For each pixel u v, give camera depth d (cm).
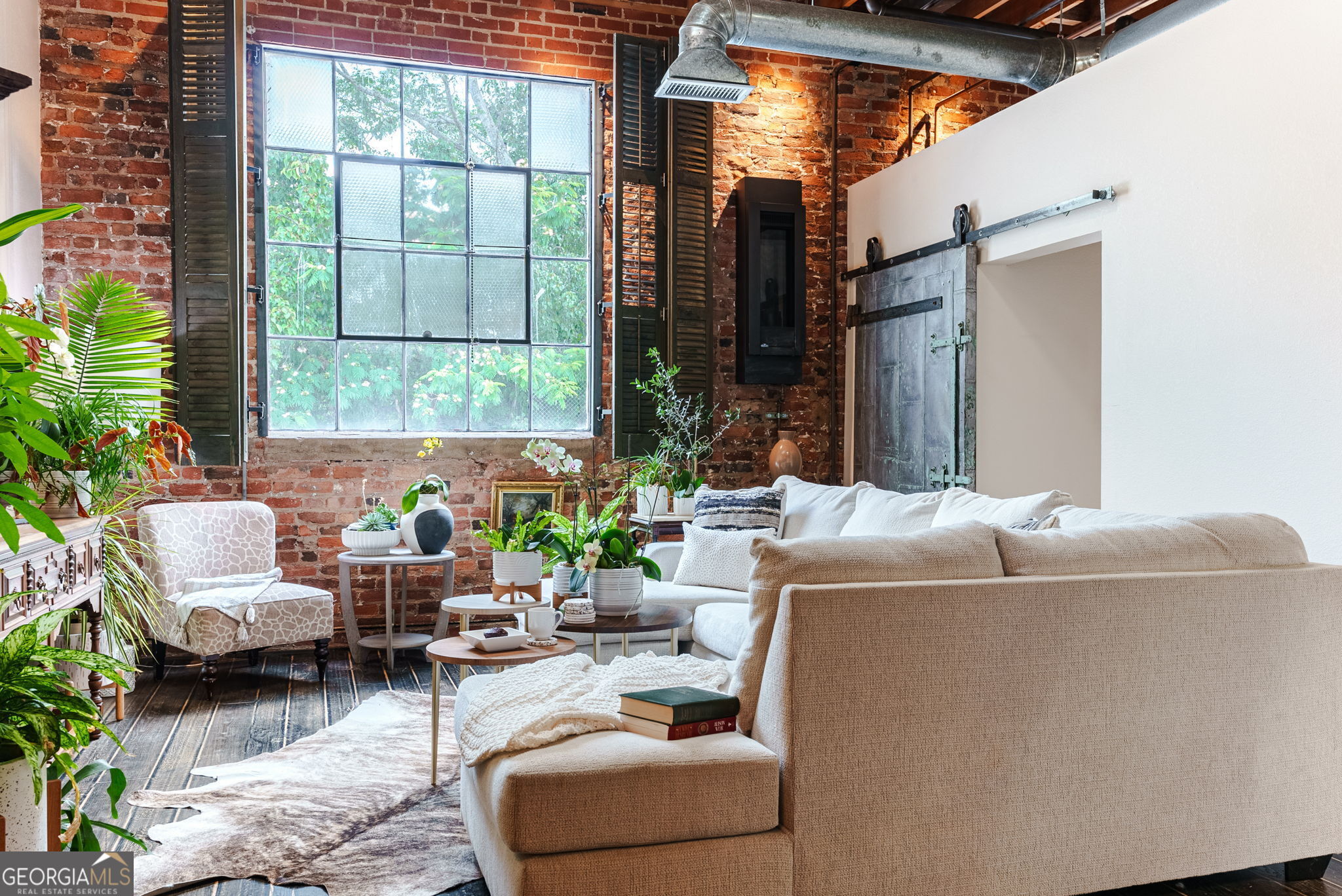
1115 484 434
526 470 593
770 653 226
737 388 646
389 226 578
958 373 537
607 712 233
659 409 605
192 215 517
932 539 244
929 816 224
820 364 664
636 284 608
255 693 462
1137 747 242
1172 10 463
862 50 502
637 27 613
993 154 516
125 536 455
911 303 584
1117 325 432
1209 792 248
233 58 516
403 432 580
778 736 219
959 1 591
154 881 256
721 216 639
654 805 204
